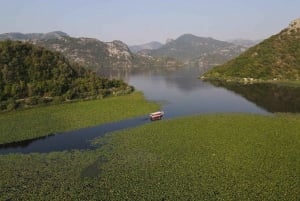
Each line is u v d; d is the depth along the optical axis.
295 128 83.75
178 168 60.41
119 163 63.84
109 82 161.38
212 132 81.50
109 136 82.56
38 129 91.75
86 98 135.88
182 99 142.00
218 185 53.12
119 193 51.84
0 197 51.84
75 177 58.28
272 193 50.16
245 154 65.94
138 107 118.06
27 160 67.31
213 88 178.25
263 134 78.69
